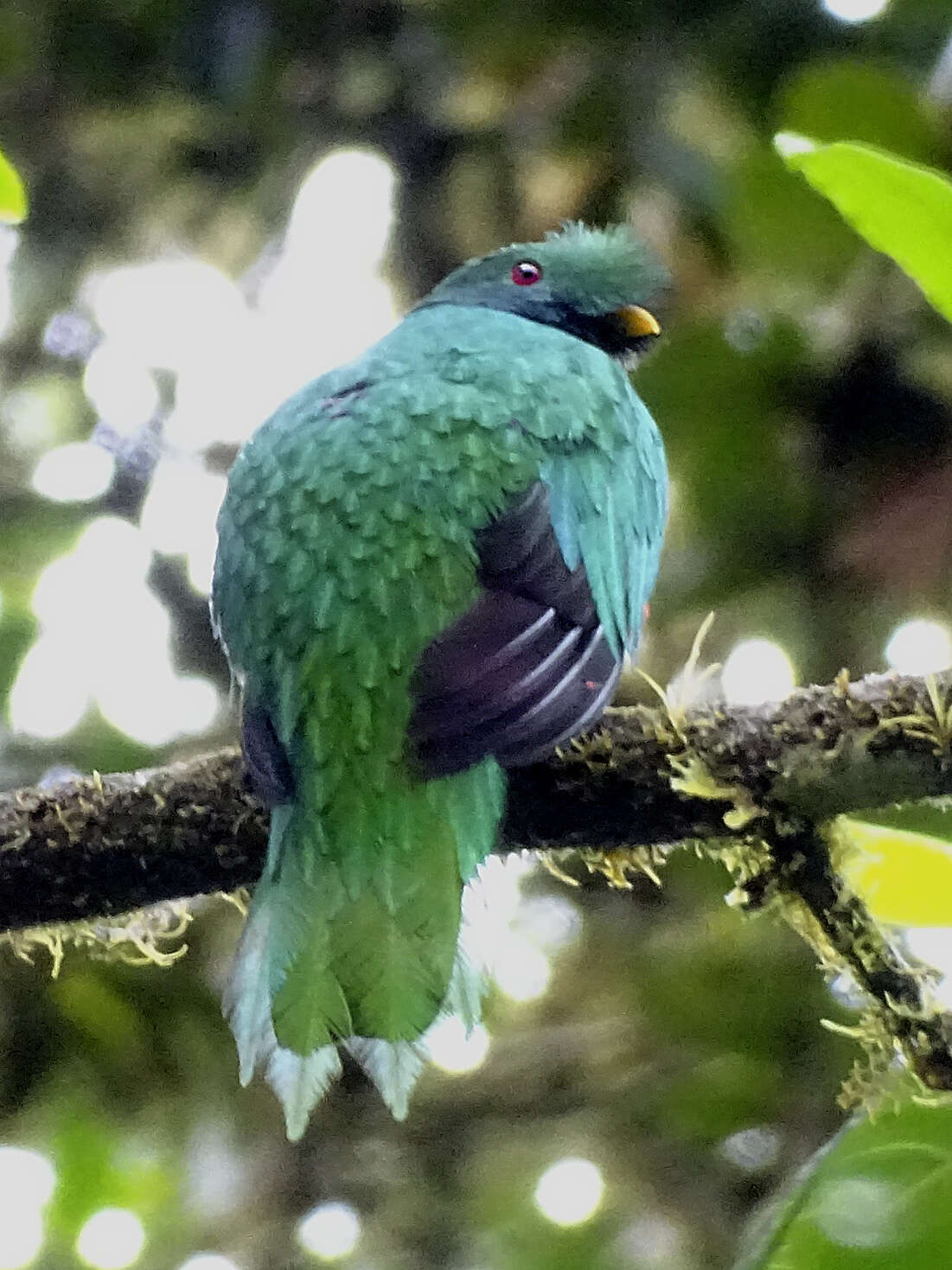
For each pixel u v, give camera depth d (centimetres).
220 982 1148
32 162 1259
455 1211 1135
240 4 1205
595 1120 1127
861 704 582
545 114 1189
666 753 598
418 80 1201
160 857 616
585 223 1159
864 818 837
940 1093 570
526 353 730
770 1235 509
